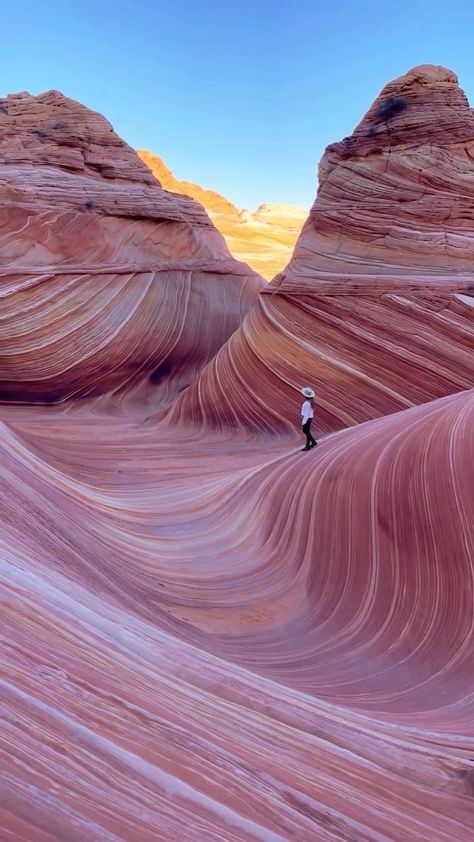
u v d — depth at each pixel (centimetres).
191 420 1858
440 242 1650
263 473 1093
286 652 653
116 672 291
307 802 265
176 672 347
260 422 1717
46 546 521
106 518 932
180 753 249
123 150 2619
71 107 2538
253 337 1747
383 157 1758
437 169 1689
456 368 1484
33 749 193
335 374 1616
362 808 287
